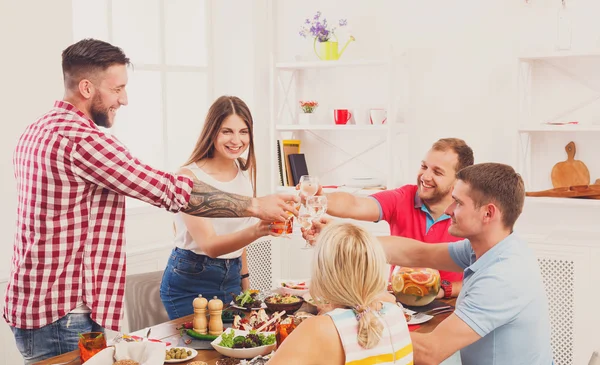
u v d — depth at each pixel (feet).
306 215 7.64
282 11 14.87
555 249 11.59
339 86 14.33
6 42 10.22
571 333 11.58
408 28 13.48
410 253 7.92
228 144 8.99
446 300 8.63
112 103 7.40
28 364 7.23
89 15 13.20
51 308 7.09
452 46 13.09
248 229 8.34
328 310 5.55
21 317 7.13
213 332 7.20
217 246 8.44
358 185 13.62
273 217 7.91
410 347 5.48
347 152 14.38
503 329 6.50
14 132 10.42
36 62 10.62
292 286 8.87
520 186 6.58
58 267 7.06
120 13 13.76
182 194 7.39
